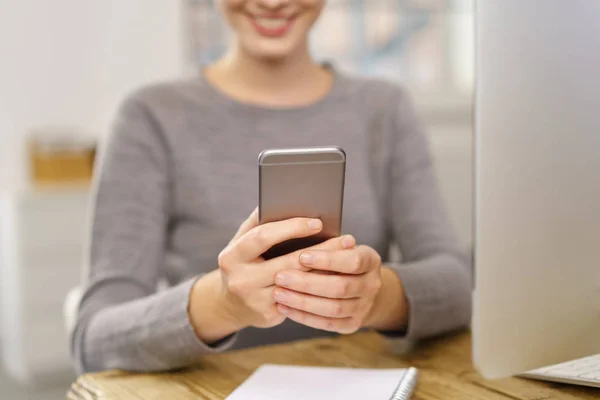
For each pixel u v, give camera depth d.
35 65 3.08
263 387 0.79
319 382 0.81
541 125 0.66
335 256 0.77
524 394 0.78
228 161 1.23
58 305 2.69
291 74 1.28
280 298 0.78
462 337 1.03
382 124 1.33
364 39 3.34
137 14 3.07
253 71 1.26
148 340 0.87
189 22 3.13
